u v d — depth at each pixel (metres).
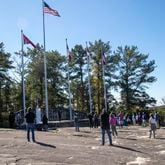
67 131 36.19
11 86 75.62
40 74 80.31
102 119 23.20
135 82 82.31
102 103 80.31
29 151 18.83
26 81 80.50
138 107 81.50
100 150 20.59
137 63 81.81
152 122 29.61
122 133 34.12
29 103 78.38
